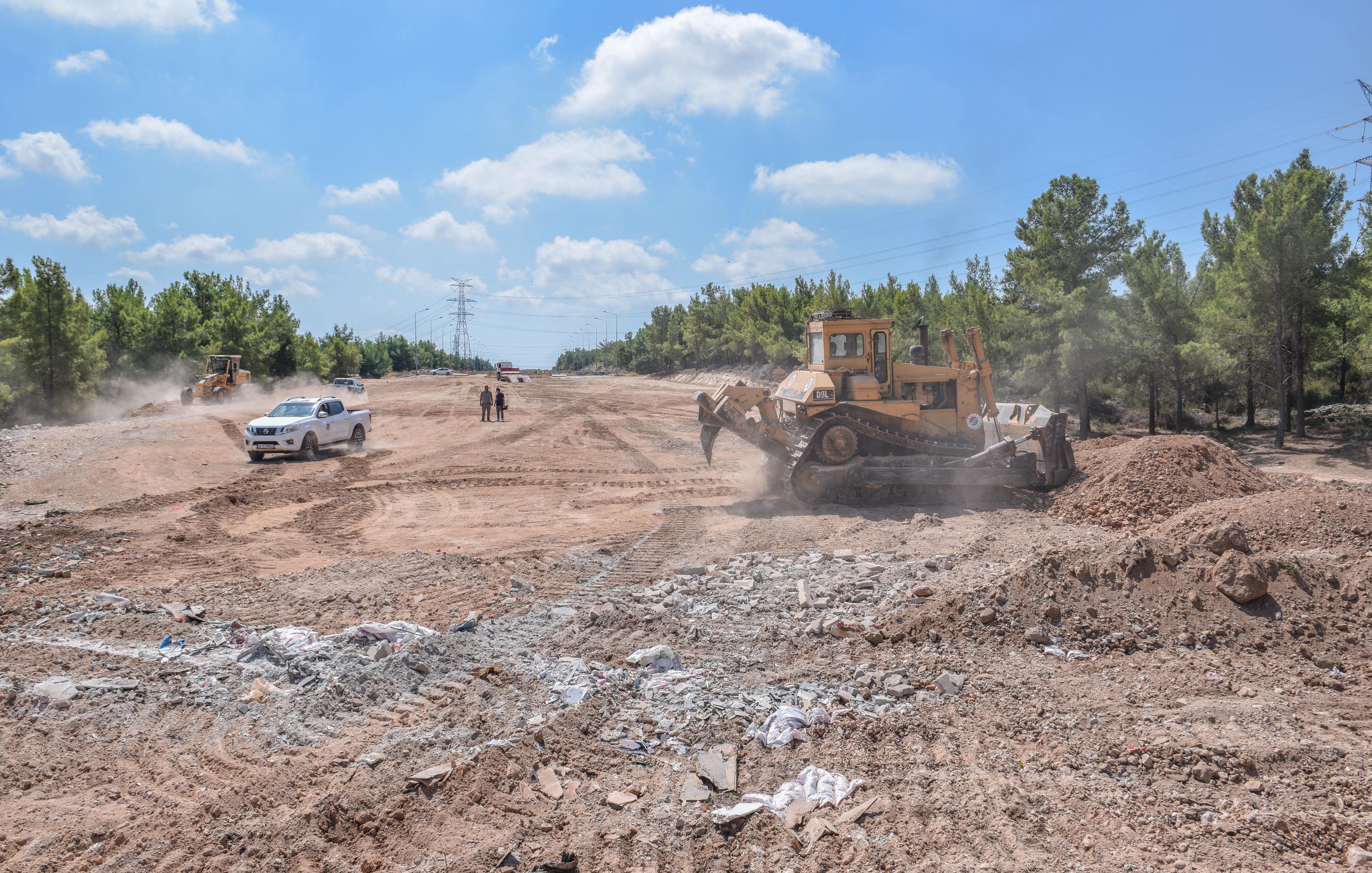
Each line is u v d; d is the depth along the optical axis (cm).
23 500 1499
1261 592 730
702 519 1334
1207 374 2622
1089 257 2497
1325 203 2444
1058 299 2391
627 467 2003
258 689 622
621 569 1013
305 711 592
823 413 1429
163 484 1680
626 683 638
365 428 2423
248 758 533
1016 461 1388
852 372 1458
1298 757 506
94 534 1216
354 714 595
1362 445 2152
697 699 604
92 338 3778
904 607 802
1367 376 2834
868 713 582
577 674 654
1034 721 566
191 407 3741
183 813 469
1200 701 595
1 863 423
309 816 458
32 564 1025
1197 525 1029
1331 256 2233
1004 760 517
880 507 1363
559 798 486
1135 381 2666
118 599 848
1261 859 416
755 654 703
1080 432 2573
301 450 2089
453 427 3138
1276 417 3155
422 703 614
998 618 734
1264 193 3006
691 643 729
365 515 1411
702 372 7575
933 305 3884
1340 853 423
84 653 699
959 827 445
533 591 910
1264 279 2305
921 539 1109
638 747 545
